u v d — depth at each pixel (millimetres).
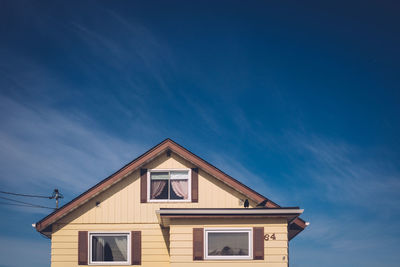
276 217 17281
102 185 19141
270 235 17203
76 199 18938
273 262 16984
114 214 19125
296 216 17188
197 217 17266
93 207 19156
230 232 17312
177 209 17016
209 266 16953
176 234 17219
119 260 18672
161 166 19734
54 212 18750
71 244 18750
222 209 17047
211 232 17312
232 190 19391
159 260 18641
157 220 19109
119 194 19328
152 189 19516
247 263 17000
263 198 18891
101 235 18922
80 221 19000
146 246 18781
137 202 19266
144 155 19594
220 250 17156
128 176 19578
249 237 17250
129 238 18891
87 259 18578
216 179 19531
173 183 19609
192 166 19703
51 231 19141
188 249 17094
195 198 19281
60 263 18531
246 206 18766
